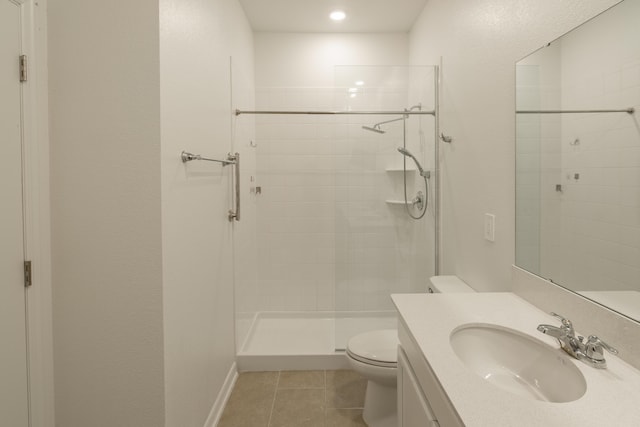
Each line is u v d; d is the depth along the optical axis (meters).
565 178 1.11
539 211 1.25
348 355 1.82
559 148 1.14
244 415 1.95
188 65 1.52
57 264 1.30
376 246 2.78
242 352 2.46
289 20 2.90
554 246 1.18
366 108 2.71
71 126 1.27
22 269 1.19
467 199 1.90
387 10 2.74
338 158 2.77
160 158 1.27
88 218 1.28
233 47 2.35
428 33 2.59
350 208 2.78
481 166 1.72
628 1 0.86
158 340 1.29
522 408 0.70
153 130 1.26
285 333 2.85
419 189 2.66
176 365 1.41
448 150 2.21
